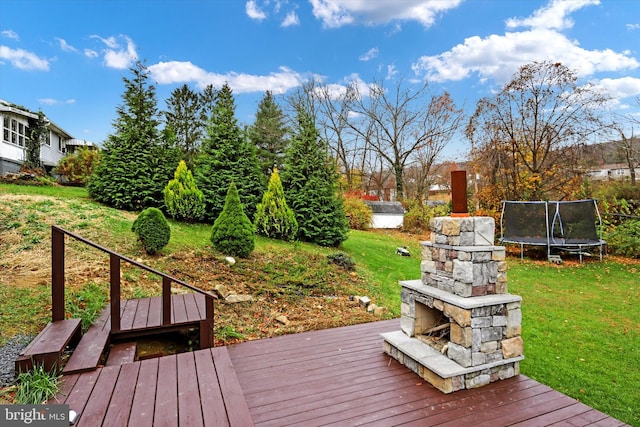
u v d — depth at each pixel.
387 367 3.27
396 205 18.58
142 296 4.62
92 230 6.75
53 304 3.13
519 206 11.77
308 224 9.98
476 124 13.99
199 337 3.67
